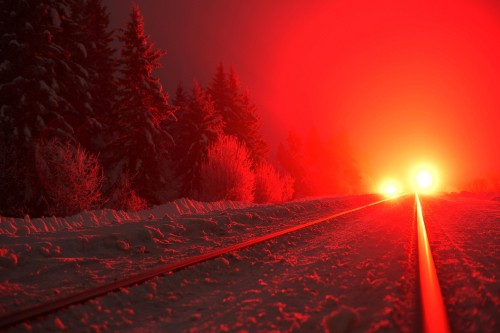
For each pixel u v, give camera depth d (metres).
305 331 2.88
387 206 18.47
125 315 3.53
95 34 32.38
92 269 5.26
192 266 5.15
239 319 3.28
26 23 17.00
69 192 14.78
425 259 5.05
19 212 15.98
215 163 23.28
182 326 3.22
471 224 9.93
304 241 7.93
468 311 3.11
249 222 10.93
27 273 4.84
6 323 3.01
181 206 15.05
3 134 16.30
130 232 7.18
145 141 23.62
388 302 3.37
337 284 4.25
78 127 21.02
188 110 33.47
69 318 3.35
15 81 16.59
